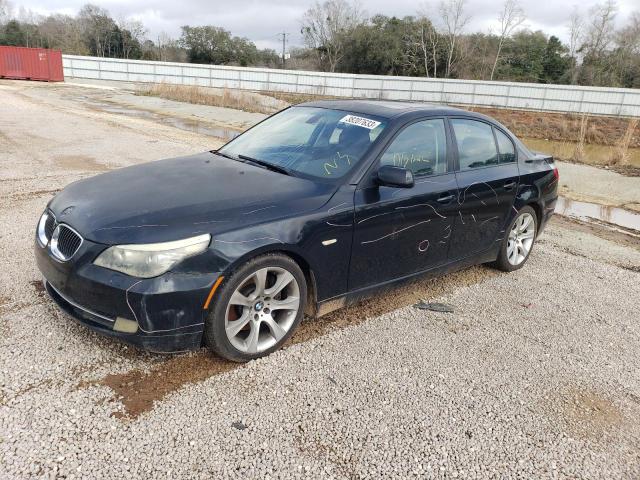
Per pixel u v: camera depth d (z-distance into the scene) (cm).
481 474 255
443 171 420
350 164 366
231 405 287
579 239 680
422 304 438
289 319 339
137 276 277
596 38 6712
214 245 289
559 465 267
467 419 294
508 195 479
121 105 2181
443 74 6488
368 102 447
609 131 3098
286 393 301
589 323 432
